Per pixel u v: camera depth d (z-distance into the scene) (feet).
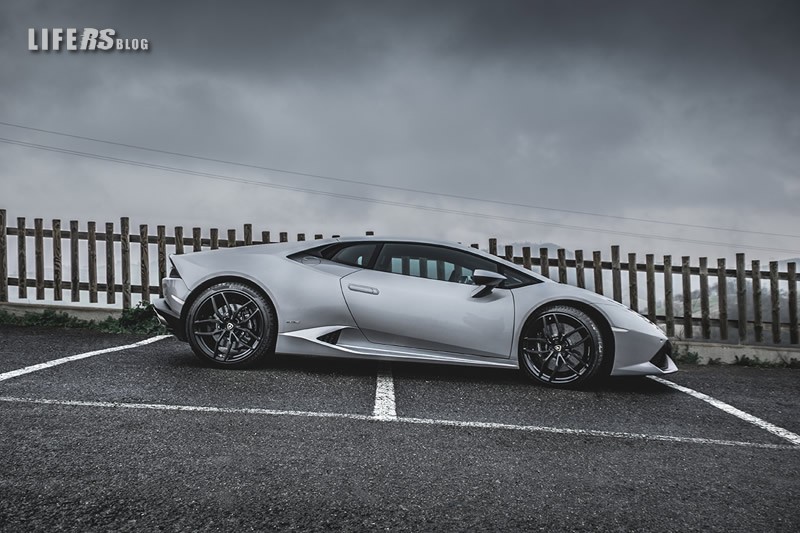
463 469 7.95
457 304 13.64
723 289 25.80
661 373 13.78
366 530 5.95
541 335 13.82
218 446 8.32
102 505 6.23
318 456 8.13
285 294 13.79
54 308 23.71
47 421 9.11
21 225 25.25
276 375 13.37
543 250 25.48
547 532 6.13
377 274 14.01
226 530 5.80
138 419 9.44
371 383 13.09
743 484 7.95
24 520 5.81
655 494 7.41
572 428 10.42
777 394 15.16
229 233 24.53
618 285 25.45
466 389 13.02
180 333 14.10
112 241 25.16
